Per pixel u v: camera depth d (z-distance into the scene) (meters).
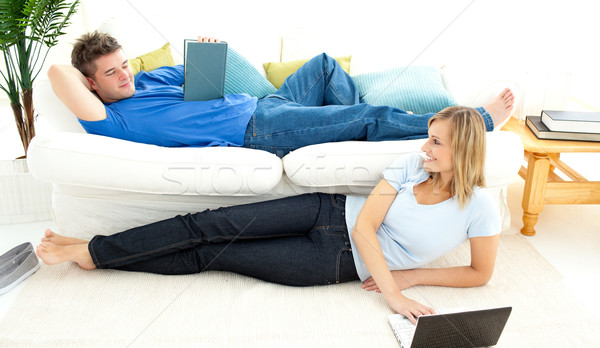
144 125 1.67
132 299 1.45
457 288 1.53
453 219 1.42
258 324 1.35
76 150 1.50
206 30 2.22
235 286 1.54
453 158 1.35
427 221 1.43
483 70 2.05
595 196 1.84
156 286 1.52
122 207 1.67
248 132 1.77
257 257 1.51
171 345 1.26
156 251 1.53
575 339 1.31
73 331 1.30
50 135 1.51
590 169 2.44
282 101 1.92
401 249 1.49
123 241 1.51
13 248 1.62
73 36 2.81
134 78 1.86
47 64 2.90
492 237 1.42
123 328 1.32
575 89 2.66
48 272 1.58
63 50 2.87
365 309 1.43
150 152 1.56
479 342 1.27
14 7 1.79
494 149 1.64
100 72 1.61
